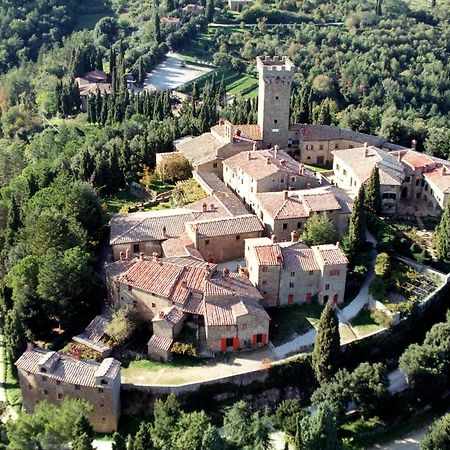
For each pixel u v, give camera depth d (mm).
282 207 124625
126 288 109500
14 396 103500
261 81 157750
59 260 109688
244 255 123188
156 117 196625
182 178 152250
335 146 165875
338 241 120812
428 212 144375
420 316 115500
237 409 91062
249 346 105125
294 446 91938
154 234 122500
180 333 105125
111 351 104375
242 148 151750
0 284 119438
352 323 112125
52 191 132000
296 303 114500
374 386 98750
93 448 84438
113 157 151250
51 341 109188
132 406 97938
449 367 106000
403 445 99188
